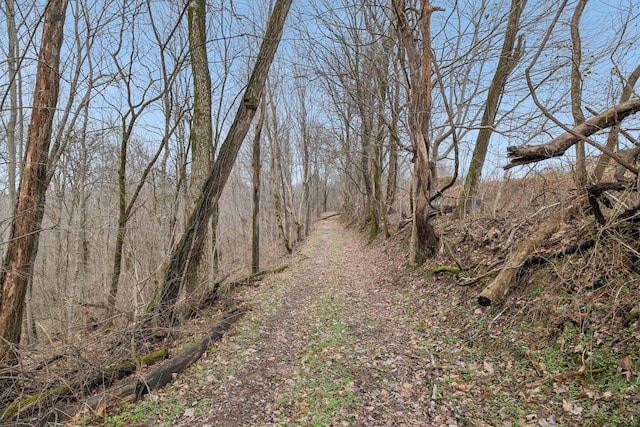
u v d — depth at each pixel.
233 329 6.89
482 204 9.80
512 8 9.34
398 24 8.57
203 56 7.96
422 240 9.51
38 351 5.09
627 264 4.39
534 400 3.64
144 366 5.51
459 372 4.47
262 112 14.09
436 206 12.87
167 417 4.09
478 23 10.00
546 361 4.11
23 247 5.77
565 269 5.02
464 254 8.22
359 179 24.48
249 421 3.90
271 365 5.24
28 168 5.81
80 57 7.21
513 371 4.23
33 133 5.83
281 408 4.09
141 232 10.48
